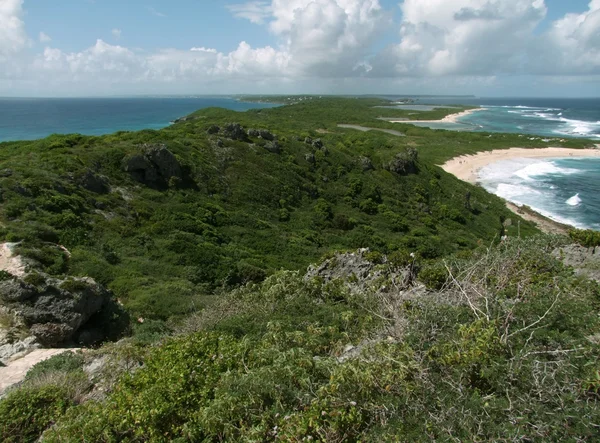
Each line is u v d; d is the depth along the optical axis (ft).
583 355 15.89
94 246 65.31
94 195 83.82
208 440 17.29
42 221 64.80
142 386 21.30
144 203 90.07
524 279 24.71
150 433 18.06
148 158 100.73
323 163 147.74
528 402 14.28
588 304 22.40
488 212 147.84
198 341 24.77
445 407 14.61
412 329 20.02
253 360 22.47
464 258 39.19
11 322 37.70
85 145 106.63
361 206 129.08
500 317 19.12
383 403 15.66
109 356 30.53
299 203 121.60
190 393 19.80
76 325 41.04
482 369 15.55
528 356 16.05
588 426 13.00
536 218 145.89
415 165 164.86
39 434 21.31
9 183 69.67
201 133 138.92
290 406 17.79
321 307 34.78
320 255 89.86
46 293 41.11
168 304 51.16
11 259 49.73
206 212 94.12
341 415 15.52
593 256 33.58
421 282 34.91
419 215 131.85
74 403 23.68
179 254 70.95
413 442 13.84
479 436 13.37
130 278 57.47
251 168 125.49
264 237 92.84
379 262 44.45
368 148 175.83
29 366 31.94
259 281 69.56
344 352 24.57
